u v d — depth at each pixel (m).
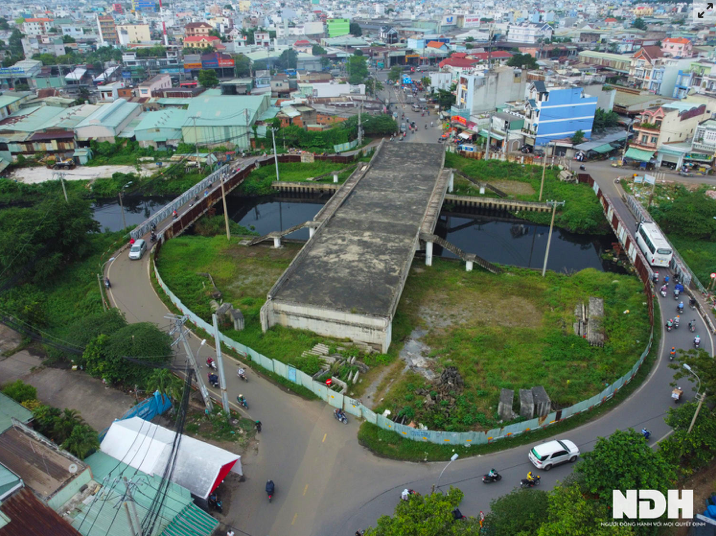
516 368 51.53
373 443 42.62
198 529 33.34
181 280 68.44
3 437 38.97
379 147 110.56
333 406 46.94
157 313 61.31
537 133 115.81
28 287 67.50
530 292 66.44
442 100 151.75
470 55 195.38
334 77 189.88
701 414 38.97
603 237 88.38
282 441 43.00
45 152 124.56
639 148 107.56
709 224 80.31
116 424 41.19
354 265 64.19
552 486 38.25
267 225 96.31
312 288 59.41
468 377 50.44
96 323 52.28
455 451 41.69
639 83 157.38
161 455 38.16
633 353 52.91
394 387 49.16
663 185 96.44
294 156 119.88
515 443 42.31
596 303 61.62
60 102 153.50
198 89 163.00
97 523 33.00
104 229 94.00
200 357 53.66
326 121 137.75
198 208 92.44
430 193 86.50
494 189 99.44
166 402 45.75
